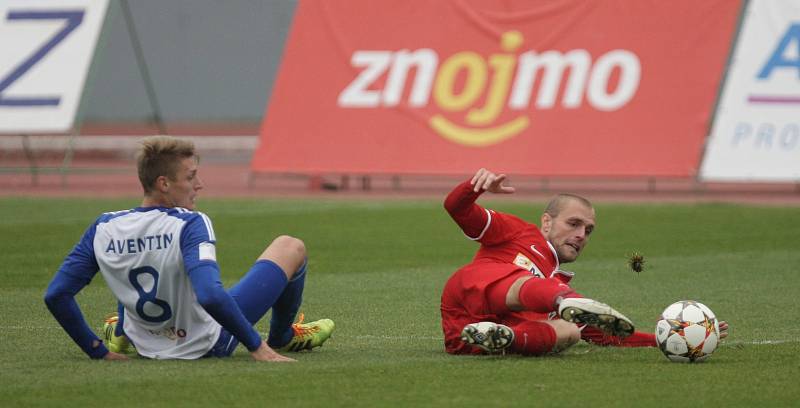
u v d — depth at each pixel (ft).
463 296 78.02
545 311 72.84
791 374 71.05
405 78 246.06
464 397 64.23
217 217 197.36
